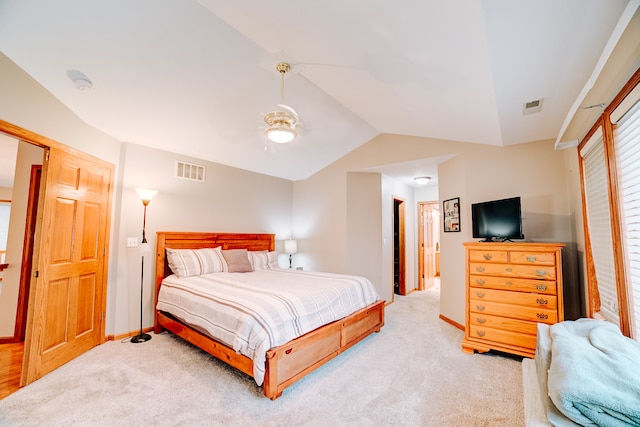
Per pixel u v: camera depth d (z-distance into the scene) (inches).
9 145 139.8
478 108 95.4
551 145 120.6
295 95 122.2
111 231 128.4
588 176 93.3
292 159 184.2
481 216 124.9
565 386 40.0
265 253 178.7
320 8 64.2
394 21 62.2
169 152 149.9
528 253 102.4
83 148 112.3
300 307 95.4
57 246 99.7
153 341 123.8
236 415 74.7
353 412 76.2
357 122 153.5
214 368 99.7
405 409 77.5
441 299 159.6
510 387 88.3
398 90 99.6
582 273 104.5
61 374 95.1
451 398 82.6
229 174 178.2
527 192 124.4
